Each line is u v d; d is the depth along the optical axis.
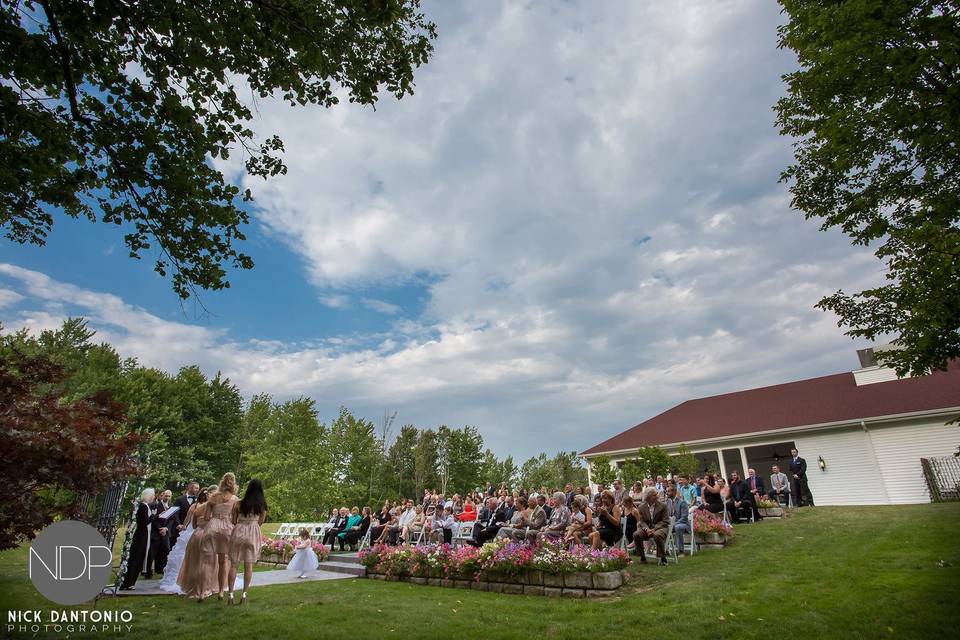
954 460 16.88
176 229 7.07
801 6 6.87
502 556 8.46
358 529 16.11
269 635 5.35
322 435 48.62
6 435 6.10
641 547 9.38
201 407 49.34
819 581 6.43
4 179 5.90
